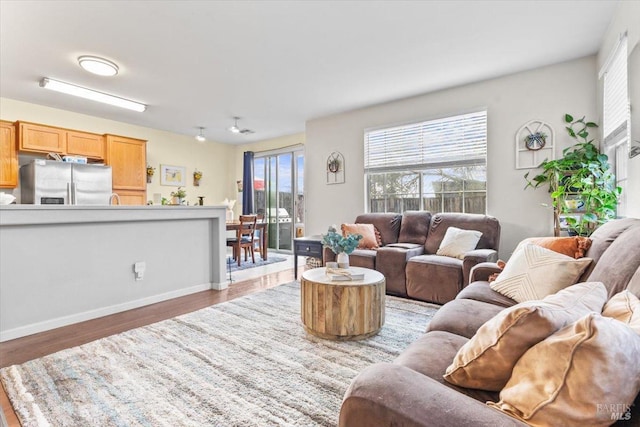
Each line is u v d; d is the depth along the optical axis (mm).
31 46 3012
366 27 2750
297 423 1520
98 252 3074
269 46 3061
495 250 3416
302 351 2244
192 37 2887
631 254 1338
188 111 5098
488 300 1953
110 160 5188
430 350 1269
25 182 4590
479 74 3736
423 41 2988
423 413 694
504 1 2410
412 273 3424
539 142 3557
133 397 1726
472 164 4043
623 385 670
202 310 3148
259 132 6555
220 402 1679
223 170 7668
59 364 2080
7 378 1920
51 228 2781
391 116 4668
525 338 840
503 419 664
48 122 4879
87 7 2430
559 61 3424
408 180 4613
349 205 5148
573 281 1828
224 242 4137
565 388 699
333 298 2389
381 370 859
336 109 5027
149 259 3473
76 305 2916
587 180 2920
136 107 4711
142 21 2627
